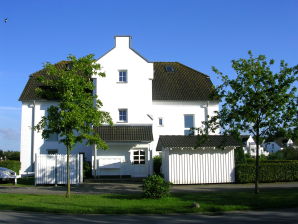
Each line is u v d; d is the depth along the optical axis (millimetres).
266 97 17359
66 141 17406
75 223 11344
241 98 17969
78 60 17422
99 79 29828
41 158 24406
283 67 17594
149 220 12023
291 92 17453
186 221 11789
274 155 41250
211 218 12398
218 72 18359
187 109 32375
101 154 27797
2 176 25406
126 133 27562
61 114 16547
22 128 31844
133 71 30234
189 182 23688
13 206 14414
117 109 29812
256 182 18281
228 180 24125
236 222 11422
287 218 12023
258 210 14086
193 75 35938
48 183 24266
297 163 24891
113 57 30188
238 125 18094
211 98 19000
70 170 24578
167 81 34312
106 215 13148
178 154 23797
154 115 31844
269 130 17891
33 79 33875
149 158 27031
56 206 14438
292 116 17391
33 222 11484
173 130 31938
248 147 58094
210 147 23719
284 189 20422
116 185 23578
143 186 17094
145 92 30188
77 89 17156
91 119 17312
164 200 16125
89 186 23141
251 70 17719
